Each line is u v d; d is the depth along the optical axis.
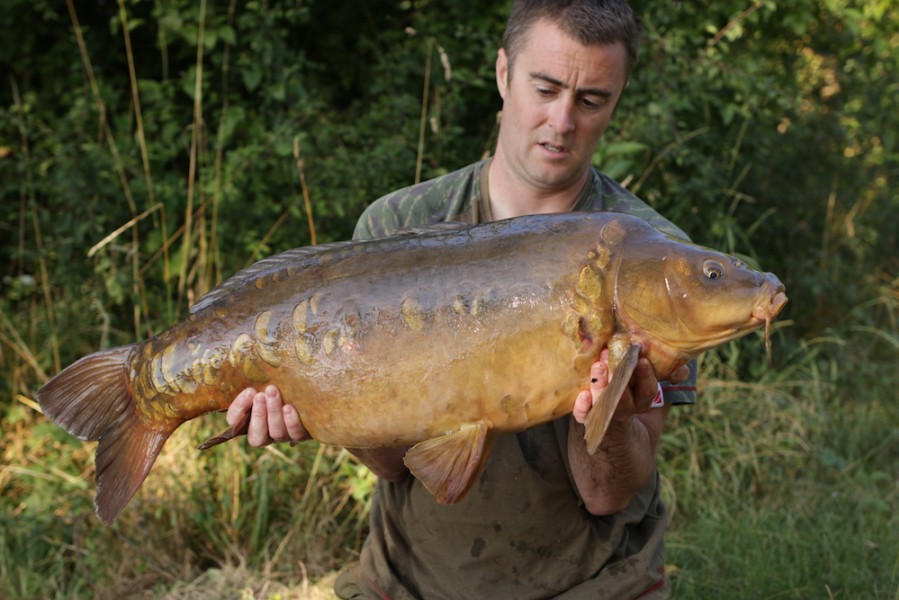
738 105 5.70
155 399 1.96
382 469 2.20
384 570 2.29
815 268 6.27
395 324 1.82
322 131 4.96
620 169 4.59
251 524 4.00
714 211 5.34
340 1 5.79
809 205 6.48
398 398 1.82
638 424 2.05
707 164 5.27
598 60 2.13
